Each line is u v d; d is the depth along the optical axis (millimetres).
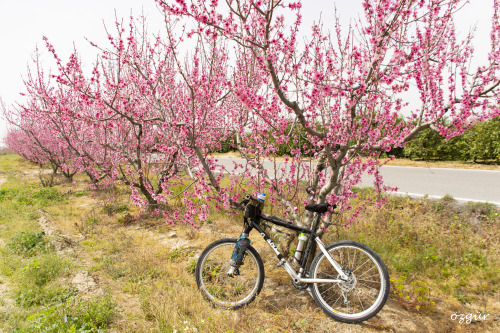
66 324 2570
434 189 7723
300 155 3750
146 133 6441
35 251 4480
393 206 5934
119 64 4066
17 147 18672
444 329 2615
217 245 3164
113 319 2812
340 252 3117
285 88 3518
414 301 2992
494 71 3018
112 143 7215
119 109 4422
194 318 2750
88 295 3240
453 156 13320
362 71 2816
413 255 4047
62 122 7242
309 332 2615
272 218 3104
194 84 3730
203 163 3514
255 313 2902
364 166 3453
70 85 3686
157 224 5891
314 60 3545
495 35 3240
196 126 3768
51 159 12195
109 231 5598
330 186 3291
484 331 2578
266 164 10812
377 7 2607
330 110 3502
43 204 7648
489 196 6730
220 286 3312
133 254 4352
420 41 3213
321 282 2818
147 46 5246
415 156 14344
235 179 4539
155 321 2766
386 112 3064
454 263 3770
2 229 5730
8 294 3312
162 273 3734
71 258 4250
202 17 2447
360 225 4898
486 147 11906
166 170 6348
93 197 7797
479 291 3240
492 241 4355
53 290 3328
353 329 2645
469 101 2740
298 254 3031
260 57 2568
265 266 3877
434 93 3018
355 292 3117
